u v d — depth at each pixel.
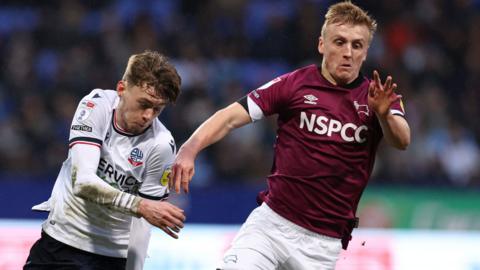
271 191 17.83
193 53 44.12
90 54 44.19
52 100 41.84
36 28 45.66
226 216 33.72
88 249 17.42
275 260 17.64
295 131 17.53
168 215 15.64
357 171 17.45
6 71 43.81
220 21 46.91
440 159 40.16
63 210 17.42
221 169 38.97
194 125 40.50
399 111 16.95
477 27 48.16
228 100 42.38
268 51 45.62
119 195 15.92
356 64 17.23
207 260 31.48
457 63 46.47
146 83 16.05
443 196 34.12
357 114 17.25
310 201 17.44
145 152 17.06
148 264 30.56
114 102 17.11
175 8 48.22
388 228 33.81
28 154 39.56
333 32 17.22
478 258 33.00
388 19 47.62
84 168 16.31
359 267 32.19
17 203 33.59
